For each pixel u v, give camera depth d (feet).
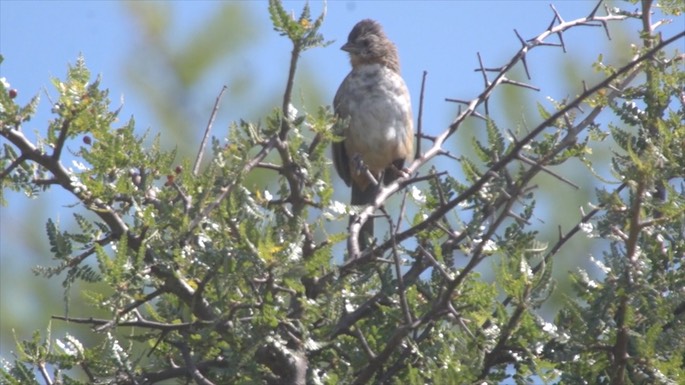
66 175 25.26
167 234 25.27
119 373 27.04
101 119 25.39
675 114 29.14
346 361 27.78
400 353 27.22
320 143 27.30
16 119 24.72
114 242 26.22
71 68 25.80
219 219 24.56
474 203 29.17
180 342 25.96
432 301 26.63
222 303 23.86
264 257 23.07
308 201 27.07
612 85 30.73
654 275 26.86
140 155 26.05
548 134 29.99
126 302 25.22
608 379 26.23
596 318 25.62
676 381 24.71
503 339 25.71
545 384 24.97
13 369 26.12
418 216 29.48
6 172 24.68
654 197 29.12
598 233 27.35
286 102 26.96
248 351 23.90
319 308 25.21
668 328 27.04
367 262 27.09
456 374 23.20
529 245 27.84
